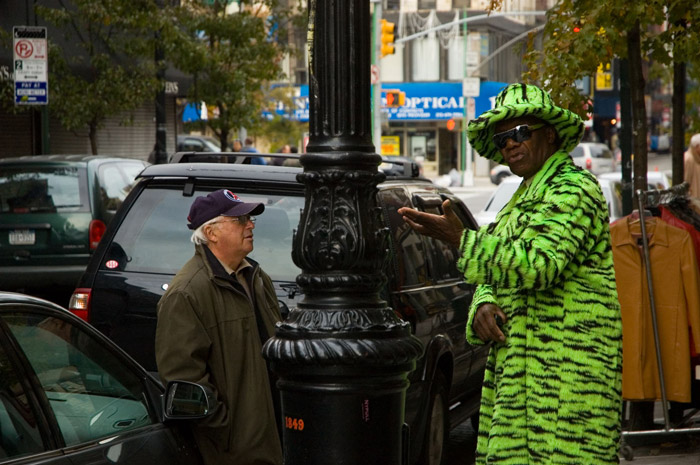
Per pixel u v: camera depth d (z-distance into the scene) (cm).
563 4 927
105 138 2948
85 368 437
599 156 5638
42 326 419
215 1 2306
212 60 2277
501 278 399
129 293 677
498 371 430
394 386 404
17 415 379
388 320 407
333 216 403
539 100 432
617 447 421
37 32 1667
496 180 5797
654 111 7675
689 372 740
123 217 698
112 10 2098
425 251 745
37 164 1375
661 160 6981
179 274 530
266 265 659
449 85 6225
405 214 408
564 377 411
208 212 534
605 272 418
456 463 842
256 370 530
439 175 6512
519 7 6619
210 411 460
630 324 743
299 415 401
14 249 1348
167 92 2806
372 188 410
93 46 2191
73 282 1351
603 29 931
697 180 1508
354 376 395
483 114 427
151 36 2333
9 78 2255
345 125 407
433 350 713
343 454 396
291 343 398
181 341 509
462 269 403
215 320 523
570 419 411
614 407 417
